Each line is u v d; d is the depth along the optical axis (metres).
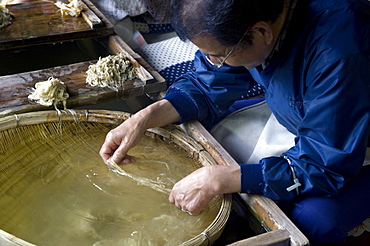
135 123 1.47
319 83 1.24
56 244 1.22
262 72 1.44
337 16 1.22
